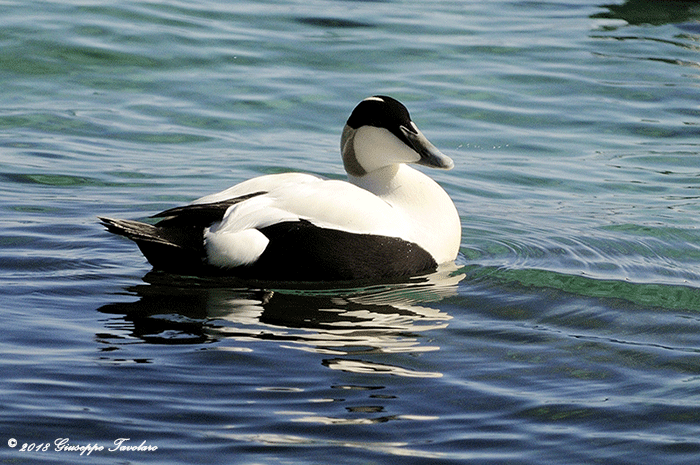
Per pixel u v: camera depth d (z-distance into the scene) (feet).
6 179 41.01
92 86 51.57
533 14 66.13
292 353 26.71
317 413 23.43
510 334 28.50
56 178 41.52
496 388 24.97
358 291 31.83
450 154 46.01
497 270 33.99
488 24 63.57
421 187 35.14
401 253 33.17
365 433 22.54
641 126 49.55
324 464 21.15
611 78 55.01
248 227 32.30
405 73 54.70
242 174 42.80
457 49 58.59
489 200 41.52
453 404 24.04
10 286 31.17
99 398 23.84
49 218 37.45
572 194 42.14
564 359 26.84
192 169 43.16
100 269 33.12
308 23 61.52
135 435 22.16
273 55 56.34
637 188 42.75
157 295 30.96
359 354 26.81
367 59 56.39
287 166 43.73
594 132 48.96
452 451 21.85
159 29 58.29
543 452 21.85
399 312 30.07
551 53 58.44
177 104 50.14
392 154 34.83
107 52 55.16
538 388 25.03
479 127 48.98
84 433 22.17
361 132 35.14
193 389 24.48
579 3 68.74
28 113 48.11
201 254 32.19
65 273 32.58
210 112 49.47
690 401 24.35
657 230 37.93
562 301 31.19
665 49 59.52
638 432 22.79
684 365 26.55
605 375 25.88
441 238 34.45
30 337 27.32
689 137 48.37
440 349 27.32
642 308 30.73
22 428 22.25
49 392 24.02
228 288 31.76
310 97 51.37
